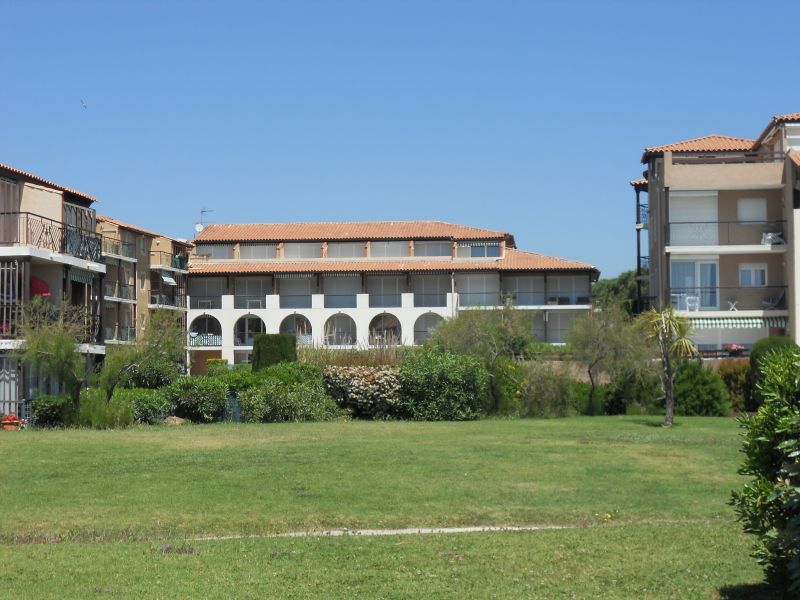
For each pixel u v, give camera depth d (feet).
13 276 119.96
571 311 256.32
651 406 134.51
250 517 50.16
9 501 54.34
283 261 267.80
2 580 36.81
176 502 53.93
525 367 128.67
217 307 264.52
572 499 54.90
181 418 118.32
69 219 137.90
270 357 142.82
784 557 32.22
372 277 259.80
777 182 163.43
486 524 49.14
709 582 35.45
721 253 165.07
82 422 106.63
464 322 142.41
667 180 165.89
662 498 55.42
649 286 199.82
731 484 60.49
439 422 117.19
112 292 230.89
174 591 35.04
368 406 126.21
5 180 127.54
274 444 83.61
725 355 160.15
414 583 35.94
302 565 38.96
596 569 37.73
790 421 31.17
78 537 46.50
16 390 114.32
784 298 163.43
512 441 86.69
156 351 117.50
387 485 59.26
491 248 265.54
